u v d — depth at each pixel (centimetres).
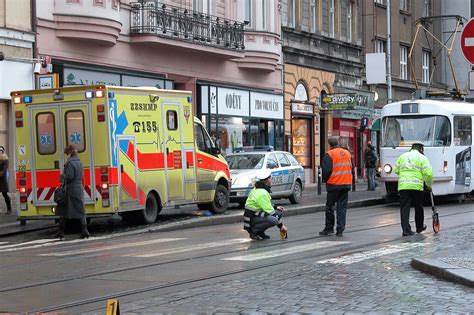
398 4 6300
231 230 2314
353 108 5031
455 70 7031
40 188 2362
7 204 2798
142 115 2409
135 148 2370
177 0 3850
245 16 4444
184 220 2534
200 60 4059
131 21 3575
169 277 1416
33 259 1723
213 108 4084
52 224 2544
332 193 2067
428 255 1636
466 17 6988
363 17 5831
